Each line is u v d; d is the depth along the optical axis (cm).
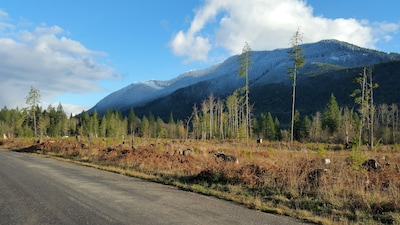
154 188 1146
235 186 1160
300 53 4469
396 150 3425
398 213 791
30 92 7325
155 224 664
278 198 974
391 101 13175
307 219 768
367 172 1215
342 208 863
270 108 19112
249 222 717
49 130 9538
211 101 8712
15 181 1209
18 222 658
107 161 2047
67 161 2198
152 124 10581
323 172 1166
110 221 675
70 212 745
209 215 765
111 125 9238
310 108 16688
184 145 3341
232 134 7650
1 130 8662
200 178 1314
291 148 3838
